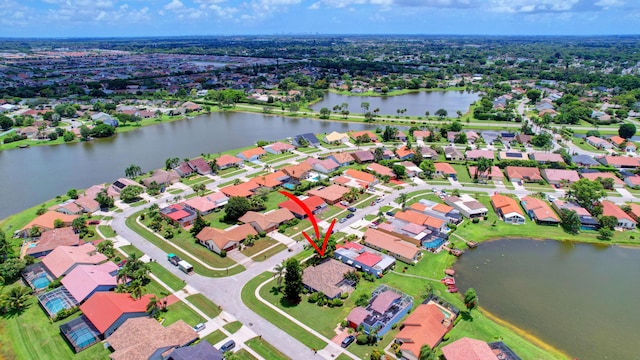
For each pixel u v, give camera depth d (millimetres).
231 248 102812
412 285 89312
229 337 72688
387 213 122875
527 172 153375
